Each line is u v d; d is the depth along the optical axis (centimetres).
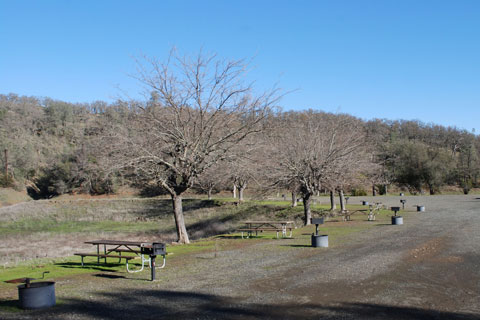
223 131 1852
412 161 6956
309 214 2511
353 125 3353
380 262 1151
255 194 2838
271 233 2086
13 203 5966
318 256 1284
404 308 708
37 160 7175
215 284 916
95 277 1038
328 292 827
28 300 720
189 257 1349
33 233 3512
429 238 1652
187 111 1822
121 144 1705
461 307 712
